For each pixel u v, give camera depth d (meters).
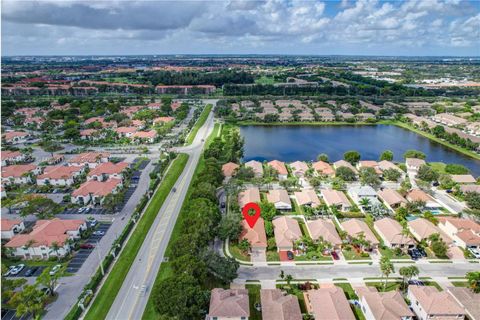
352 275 94.12
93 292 86.25
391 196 136.50
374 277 93.31
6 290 80.75
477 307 78.19
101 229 117.06
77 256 102.31
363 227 111.88
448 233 114.25
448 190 149.75
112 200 129.00
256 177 156.75
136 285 89.06
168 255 101.38
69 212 130.00
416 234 112.62
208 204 114.88
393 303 77.19
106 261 97.50
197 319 74.31
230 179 150.75
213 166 154.50
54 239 102.44
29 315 79.25
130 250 103.44
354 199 140.12
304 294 85.38
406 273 84.81
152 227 117.88
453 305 76.62
